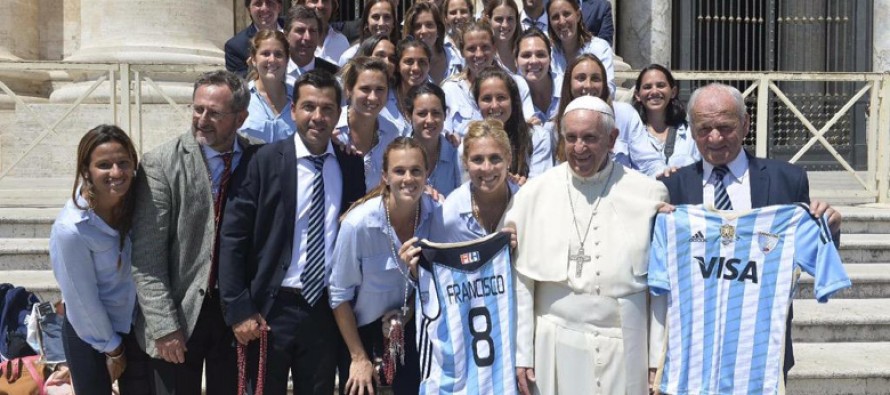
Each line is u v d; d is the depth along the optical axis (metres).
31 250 6.04
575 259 3.56
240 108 3.75
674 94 5.32
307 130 3.77
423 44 4.98
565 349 3.57
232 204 3.73
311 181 3.82
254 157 3.79
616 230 3.55
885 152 7.78
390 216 3.77
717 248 3.51
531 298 3.65
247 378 3.82
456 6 6.28
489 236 3.64
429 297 3.66
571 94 4.75
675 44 10.99
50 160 8.55
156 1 8.78
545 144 4.70
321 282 3.81
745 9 11.12
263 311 3.76
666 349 3.54
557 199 3.62
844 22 10.84
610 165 3.63
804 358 5.15
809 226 3.44
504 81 4.46
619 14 10.66
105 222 3.67
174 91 8.59
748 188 3.65
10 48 9.56
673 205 3.68
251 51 5.02
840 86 10.77
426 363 3.67
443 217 3.89
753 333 3.46
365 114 4.34
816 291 3.39
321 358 3.86
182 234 3.70
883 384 4.91
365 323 3.94
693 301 3.52
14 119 8.74
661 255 3.53
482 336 3.60
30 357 4.54
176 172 3.71
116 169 3.56
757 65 11.23
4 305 4.75
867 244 6.62
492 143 3.67
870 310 5.75
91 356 3.86
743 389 3.45
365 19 6.20
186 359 3.83
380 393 4.43
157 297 3.65
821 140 7.86
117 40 8.77
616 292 3.52
